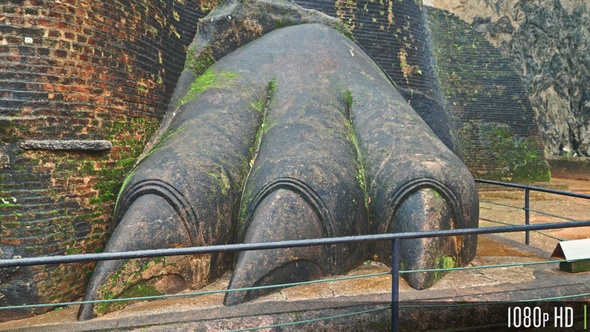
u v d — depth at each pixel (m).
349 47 6.10
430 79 8.14
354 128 4.94
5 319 3.16
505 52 20.05
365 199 4.24
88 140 3.75
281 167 3.96
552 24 19.52
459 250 4.13
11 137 3.32
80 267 3.62
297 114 4.70
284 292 3.49
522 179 14.56
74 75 3.70
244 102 4.88
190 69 5.53
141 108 4.54
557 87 20.28
